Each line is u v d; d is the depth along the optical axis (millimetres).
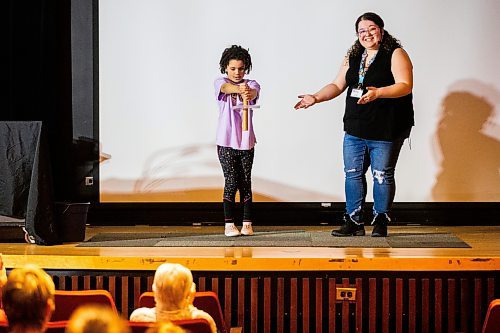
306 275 5395
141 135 6922
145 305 4457
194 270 5367
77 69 6926
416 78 6762
